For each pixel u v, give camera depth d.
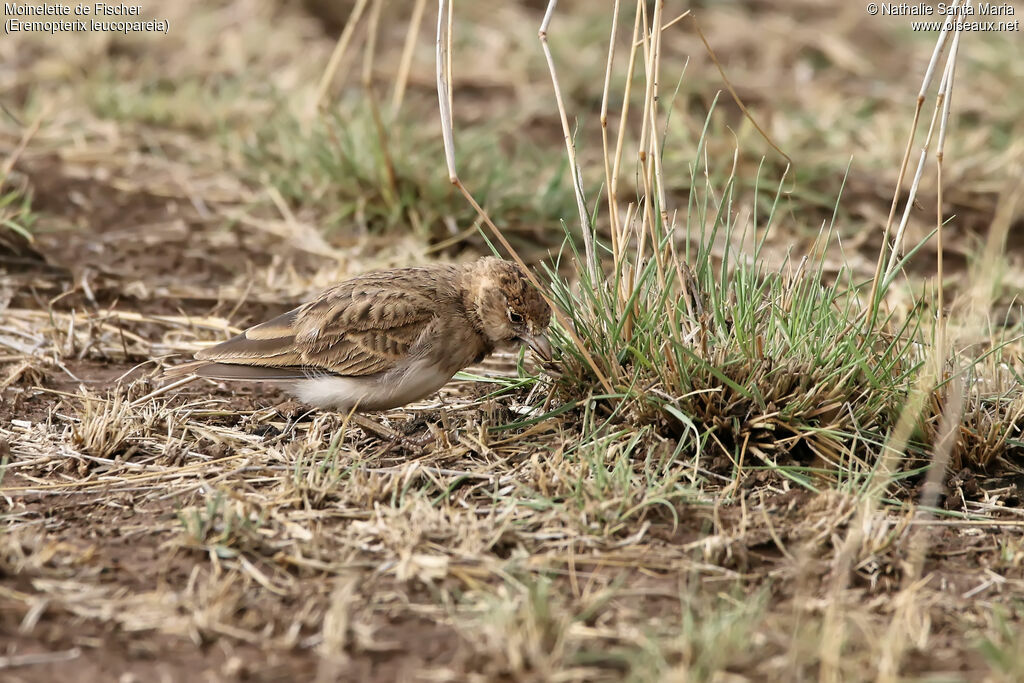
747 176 17.44
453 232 15.59
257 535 8.91
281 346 10.71
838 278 11.12
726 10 24.73
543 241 15.65
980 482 10.33
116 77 19.98
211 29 22.23
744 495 9.79
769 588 8.57
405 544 8.84
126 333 13.10
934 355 10.57
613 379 10.70
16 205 15.80
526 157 18.03
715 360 10.46
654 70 10.82
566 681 7.48
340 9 23.47
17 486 9.83
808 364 10.40
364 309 10.60
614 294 11.00
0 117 18.34
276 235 15.73
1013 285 14.73
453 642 7.87
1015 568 9.00
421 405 11.76
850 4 25.56
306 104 18.66
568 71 21.14
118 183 16.75
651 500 9.28
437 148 16.95
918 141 18.88
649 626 8.00
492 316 10.70
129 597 8.22
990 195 17.61
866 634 7.95
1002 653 7.57
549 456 10.29
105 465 10.22
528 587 8.14
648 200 10.69
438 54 10.29
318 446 10.45
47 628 7.88
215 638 7.84
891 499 9.83
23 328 13.02
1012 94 20.80
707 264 11.25
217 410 11.32
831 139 19.00
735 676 7.49
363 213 15.99
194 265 14.82
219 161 17.45
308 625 7.99
